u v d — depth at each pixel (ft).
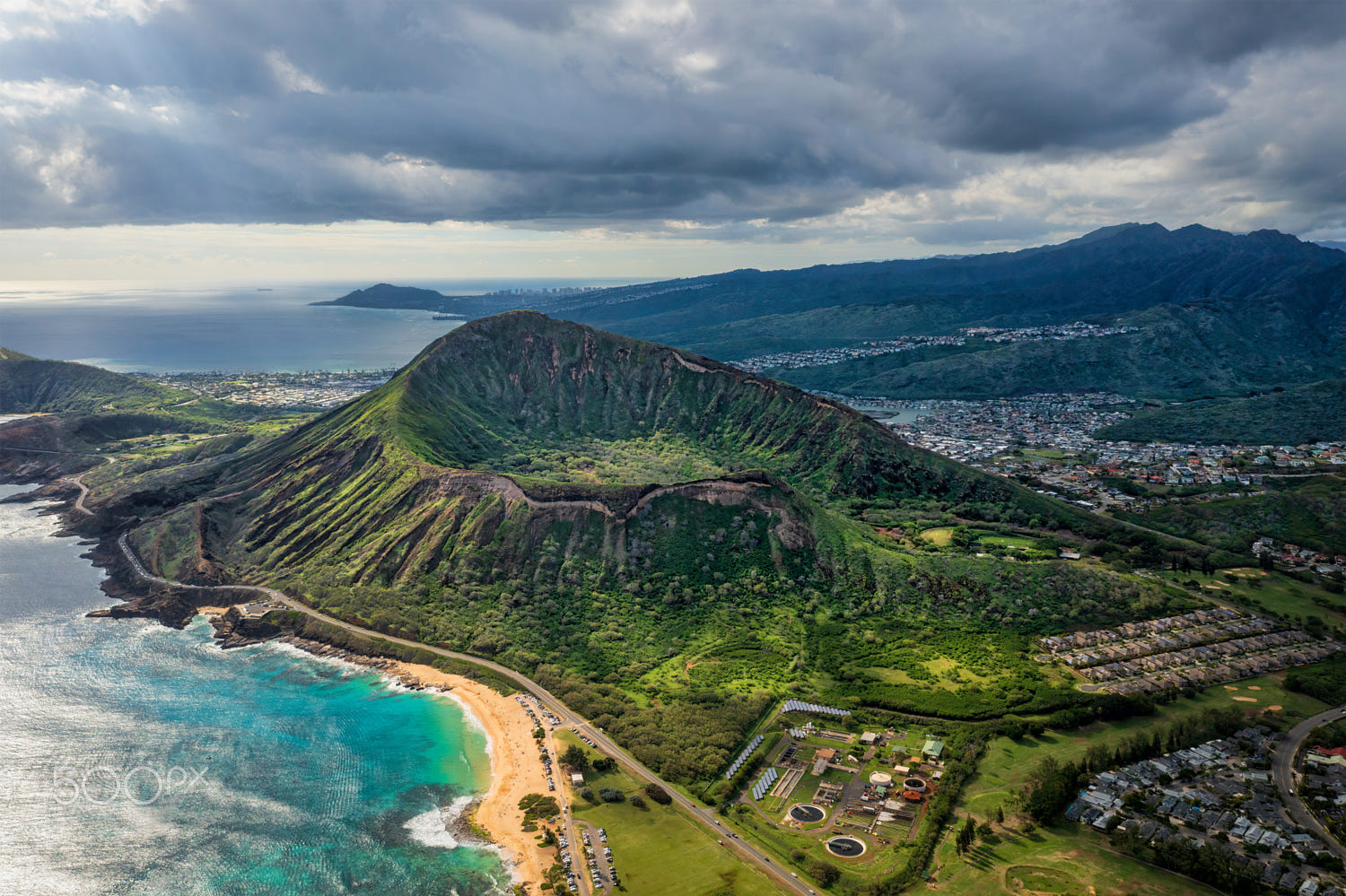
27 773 581.53
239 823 530.27
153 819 533.55
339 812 542.57
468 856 500.33
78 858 497.46
